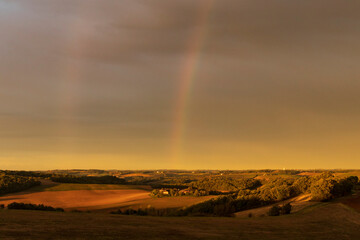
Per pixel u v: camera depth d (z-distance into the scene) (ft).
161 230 92.27
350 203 190.19
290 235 97.19
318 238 94.02
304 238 92.53
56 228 84.12
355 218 139.74
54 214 122.83
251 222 126.62
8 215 109.70
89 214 131.75
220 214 213.25
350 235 102.68
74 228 86.12
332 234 102.68
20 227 81.87
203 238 82.84
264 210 217.36
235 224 118.21
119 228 91.20
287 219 138.10
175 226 103.45
